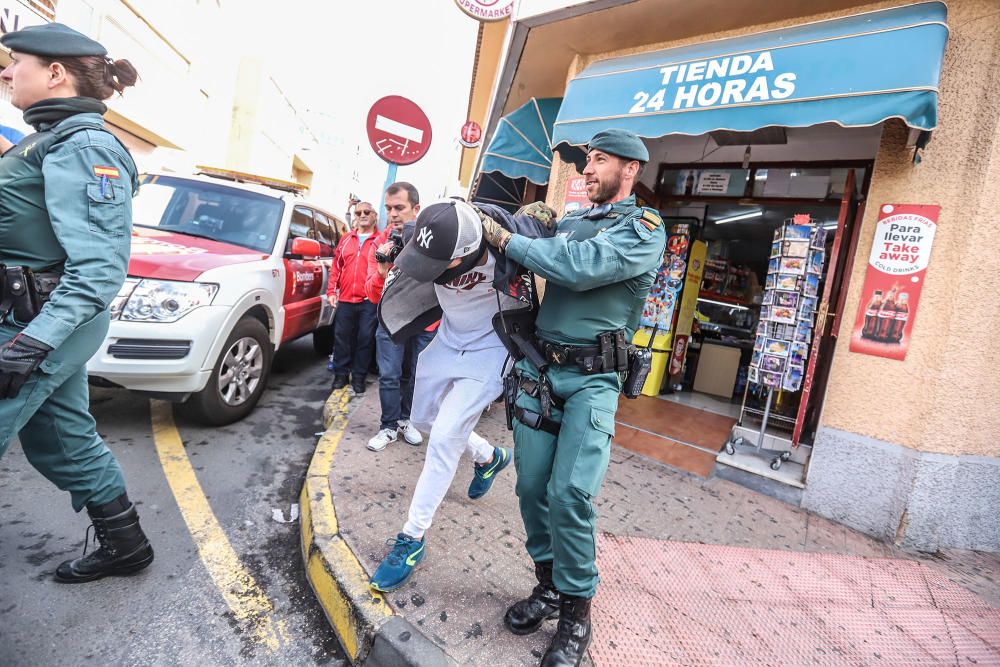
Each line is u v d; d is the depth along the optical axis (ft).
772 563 8.93
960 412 9.91
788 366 13.09
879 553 9.82
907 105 8.31
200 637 6.15
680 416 16.49
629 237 5.48
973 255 9.56
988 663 7.09
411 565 6.63
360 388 15.05
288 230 15.20
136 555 6.86
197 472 9.99
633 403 17.39
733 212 18.79
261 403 14.39
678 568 8.33
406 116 15.29
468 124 32.71
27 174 5.26
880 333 10.42
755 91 9.88
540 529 6.26
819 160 14.97
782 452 12.73
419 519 6.59
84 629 6.01
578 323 5.73
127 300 10.07
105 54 5.80
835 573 8.88
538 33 14.44
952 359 9.73
